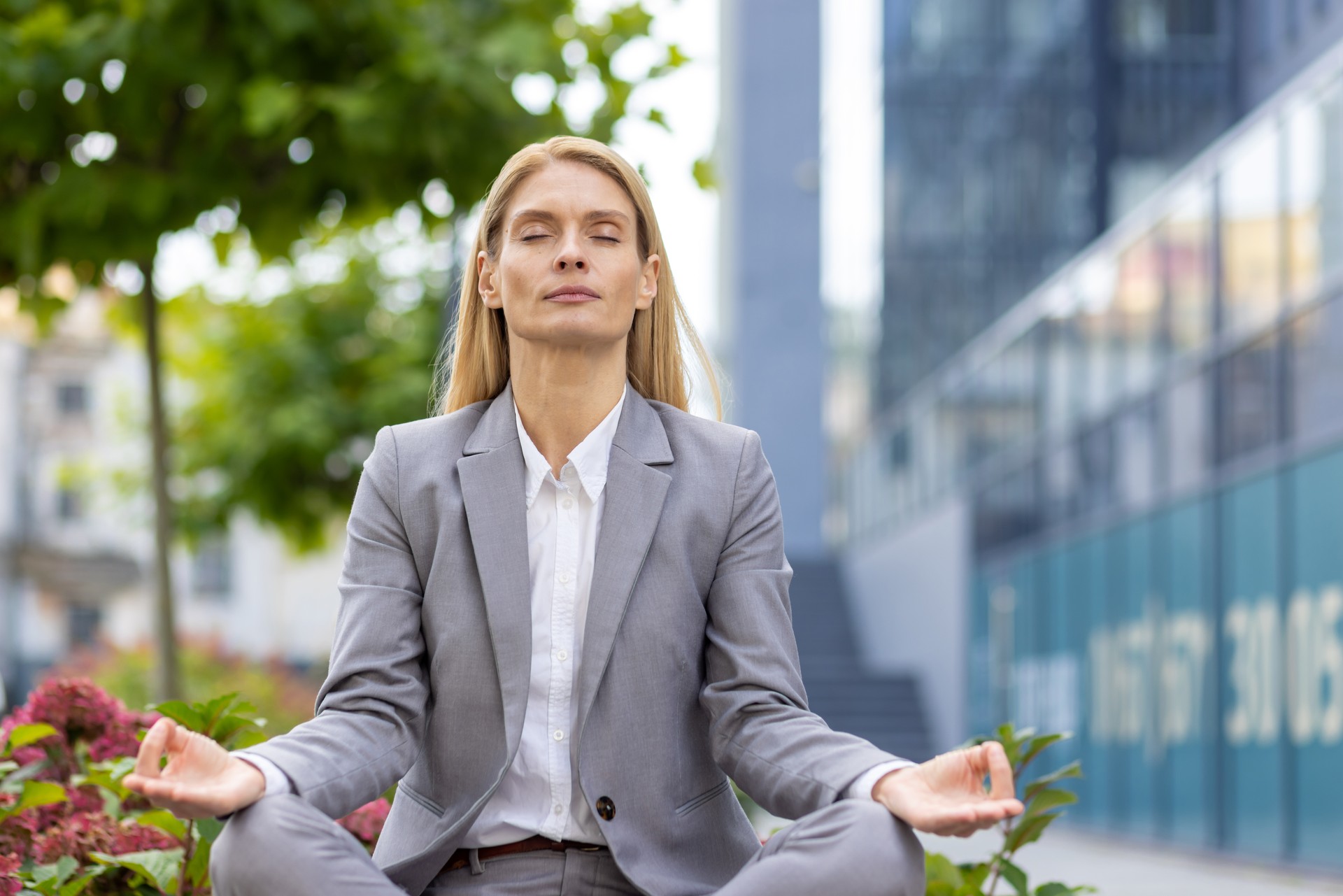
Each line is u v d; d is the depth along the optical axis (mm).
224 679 11992
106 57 5582
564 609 2398
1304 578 9711
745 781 2318
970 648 18578
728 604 2420
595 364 2451
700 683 2445
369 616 2363
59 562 36000
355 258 11750
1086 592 14234
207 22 5582
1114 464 13484
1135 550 12914
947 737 19547
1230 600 10945
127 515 14438
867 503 24906
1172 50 21609
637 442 2473
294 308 11516
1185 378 11750
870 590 24234
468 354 2660
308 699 12141
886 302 24203
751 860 2166
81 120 5766
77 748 3100
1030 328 16016
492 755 2328
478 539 2387
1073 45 22109
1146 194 21594
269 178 6000
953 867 2836
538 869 2311
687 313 2768
